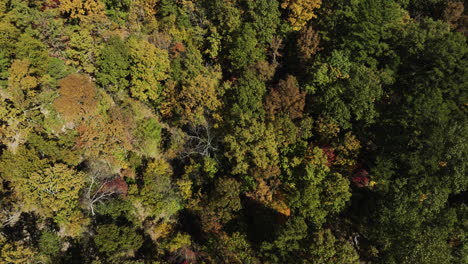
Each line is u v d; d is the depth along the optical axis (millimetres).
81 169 49500
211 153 53656
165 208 51438
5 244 41312
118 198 49469
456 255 41000
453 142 42344
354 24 53438
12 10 49906
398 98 50250
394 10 54812
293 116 49656
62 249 46844
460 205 43312
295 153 47562
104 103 50812
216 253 45062
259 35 57750
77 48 51375
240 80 51375
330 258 36938
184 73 53625
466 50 47781
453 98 47688
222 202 44562
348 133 46719
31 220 46375
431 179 41938
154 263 45281
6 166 43312
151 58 50000
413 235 39969
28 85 46219
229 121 50031
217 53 59250
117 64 50781
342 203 44000
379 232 42844
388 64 53375
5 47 47531
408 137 44812
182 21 60500
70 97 46625
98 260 42844
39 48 49531
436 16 63219
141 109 55250
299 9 55312
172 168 54625
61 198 43812
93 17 52531
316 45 55125
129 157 52375
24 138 46969
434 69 47812
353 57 53969
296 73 58156
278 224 44656
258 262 42750
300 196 43188
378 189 44156
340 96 49188
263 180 46438
